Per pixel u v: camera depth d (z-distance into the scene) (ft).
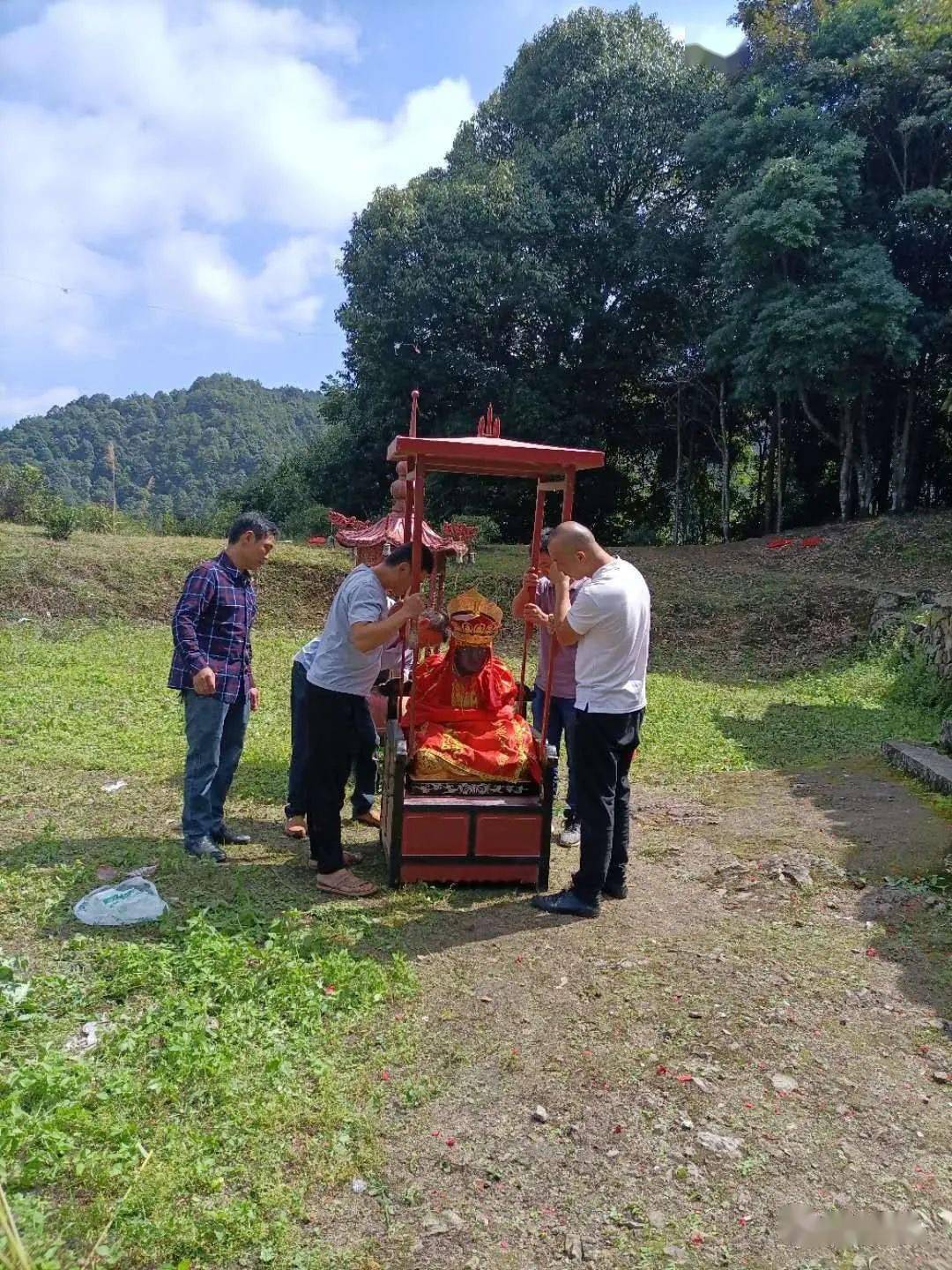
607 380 78.64
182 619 16.60
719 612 47.80
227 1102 9.89
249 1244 8.14
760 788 23.26
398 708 17.71
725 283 62.49
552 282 69.15
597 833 14.82
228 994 11.91
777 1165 9.38
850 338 53.98
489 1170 9.18
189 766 17.10
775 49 64.39
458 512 77.30
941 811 20.70
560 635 14.92
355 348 78.79
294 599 48.01
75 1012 11.51
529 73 79.92
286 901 15.24
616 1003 12.34
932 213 59.41
